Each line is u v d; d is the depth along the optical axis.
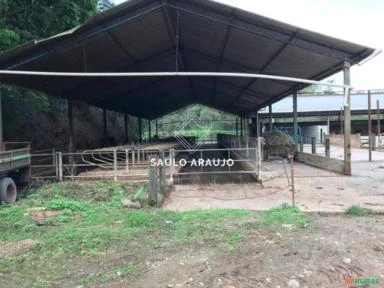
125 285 4.46
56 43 11.85
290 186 10.69
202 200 9.03
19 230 6.77
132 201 8.61
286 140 19.84
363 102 33.91
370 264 4.96
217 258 5.18
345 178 12.38
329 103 35.22
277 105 35.19
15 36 13.55
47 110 20.44
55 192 10.09
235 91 24.36
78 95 17.80
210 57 16.39
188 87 27.67
